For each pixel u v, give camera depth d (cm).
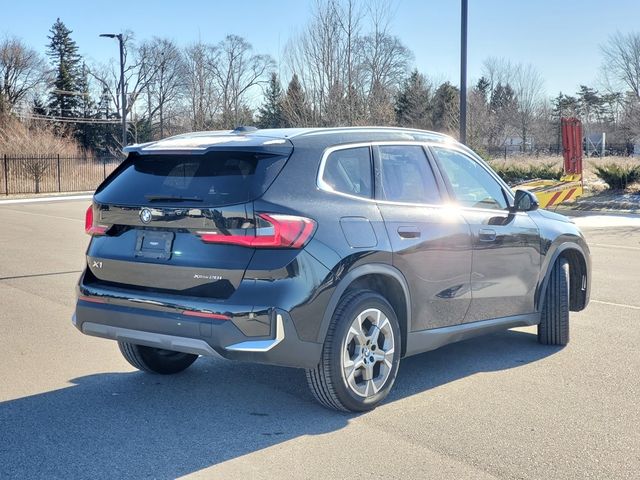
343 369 454
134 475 380
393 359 489
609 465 393
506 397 507
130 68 7931
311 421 461
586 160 3478
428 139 557
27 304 827
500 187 608
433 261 514
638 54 4797
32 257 1203
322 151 472
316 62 2431
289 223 430
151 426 452
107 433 439
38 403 494
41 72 7662
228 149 450
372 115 2509
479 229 554
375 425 453
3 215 2098
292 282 427
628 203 2106
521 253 596
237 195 434
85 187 3634
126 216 469
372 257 467
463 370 574
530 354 621
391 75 4131
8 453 409
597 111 7544
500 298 582
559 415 470
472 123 4400
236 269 426
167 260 448
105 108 8069
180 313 435
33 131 4694
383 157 512
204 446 419
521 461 398
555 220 652
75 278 998
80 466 391
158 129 8044
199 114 5022
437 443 423
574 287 688
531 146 6225
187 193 449
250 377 557
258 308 421
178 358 563
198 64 5881
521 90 6969
